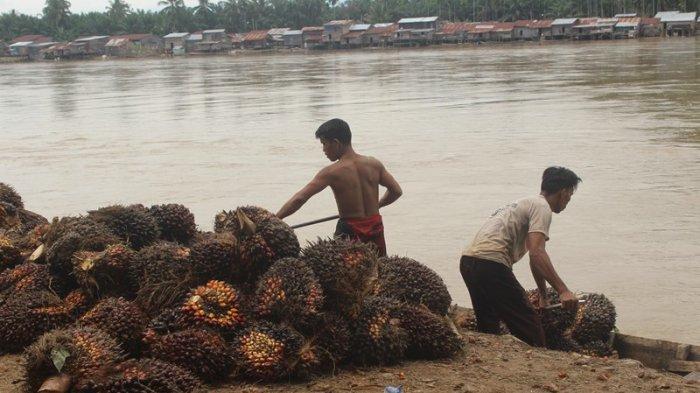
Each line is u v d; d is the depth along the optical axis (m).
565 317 7.58
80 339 5.29
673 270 11.02
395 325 6.06
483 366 6.09
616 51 91.00
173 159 22.38
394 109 34.62
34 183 19.38
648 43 113.56
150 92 52.31
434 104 36.38
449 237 13.10
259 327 5.67
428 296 6.58
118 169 20.98
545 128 26.50
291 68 83.94
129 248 6.48
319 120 31.25
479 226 13.78
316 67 83.56
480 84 48.78
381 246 7.77
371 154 22.36
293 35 158.75
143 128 30.66
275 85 55.38
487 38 143.25
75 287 6.65
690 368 7.05
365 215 7.69
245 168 20.45
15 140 28.23
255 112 35.50
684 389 5.81
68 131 30.48
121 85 62.38
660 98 34.94
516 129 26.58
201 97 45.91
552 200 7.21
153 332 5.70
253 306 5.80
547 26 139.12
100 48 160.00
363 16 186.88
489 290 7.18
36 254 6.92
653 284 10.45
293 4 183.00
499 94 40.66
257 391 5.42
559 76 53.28
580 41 135.38
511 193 16.47
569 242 12.55
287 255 6.14
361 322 5.95
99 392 5.05
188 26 178.88
